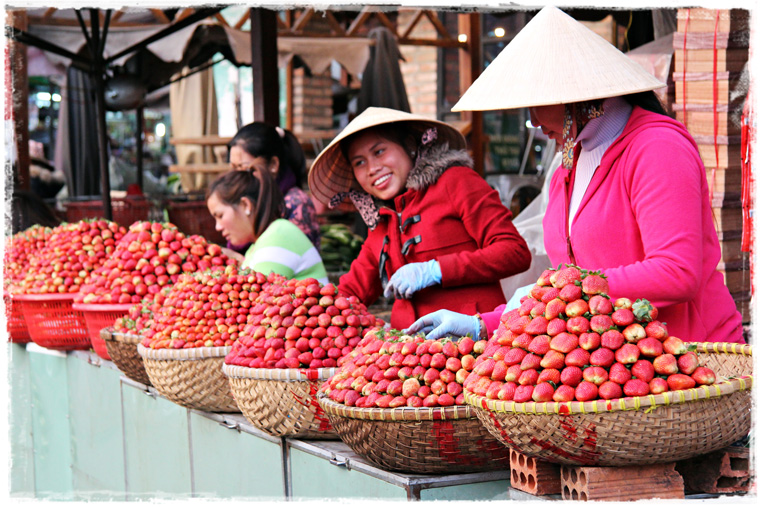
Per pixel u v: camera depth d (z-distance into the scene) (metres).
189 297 2.72
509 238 2.56
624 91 1.77
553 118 1.96
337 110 11.86
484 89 1.90
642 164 1.76
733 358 1.85
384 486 1.87
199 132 9.16
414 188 2.66
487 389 1.60
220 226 3.35
